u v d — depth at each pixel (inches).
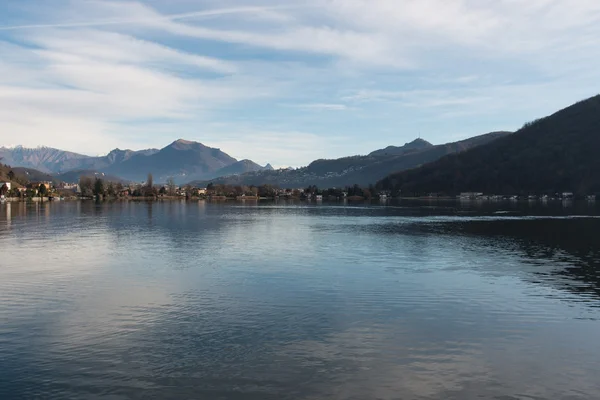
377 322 991.0
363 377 724.0
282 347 842.2
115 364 767.1
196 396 665.0
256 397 661.9
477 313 1063.0
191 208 6633.9
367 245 2269.9
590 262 1770.4
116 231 2920.8
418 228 3302.2
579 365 776.9
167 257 1849.2
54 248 2092.8
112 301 1151.6
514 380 720.3
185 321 991.0
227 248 2129.7
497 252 2032.5
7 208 6008.9
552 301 1172.5
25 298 1179.9
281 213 5462.6
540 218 4448.8
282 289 1286.9
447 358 799.7
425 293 1246.3
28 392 673.0
